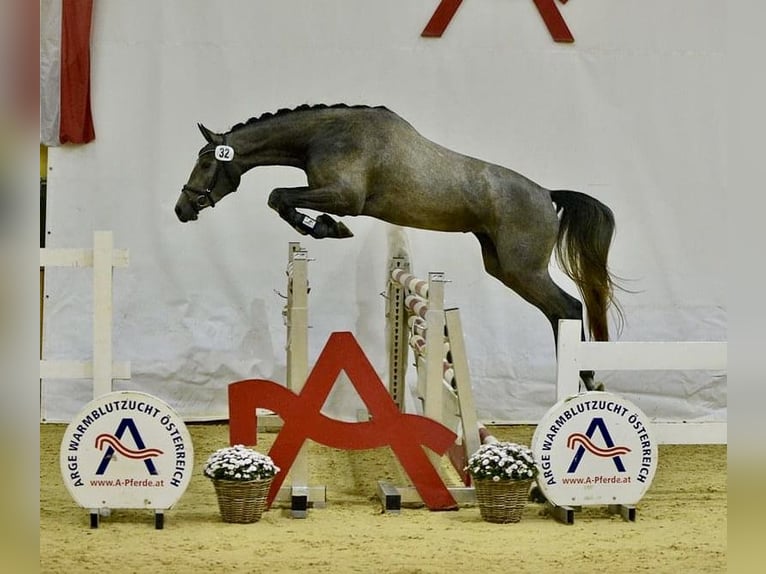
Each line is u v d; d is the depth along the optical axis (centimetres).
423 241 847
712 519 568
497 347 855
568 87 848
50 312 825
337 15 834
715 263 865
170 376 831
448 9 837
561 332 572
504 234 798
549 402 860
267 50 830
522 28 845
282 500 588
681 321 863
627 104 853
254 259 836
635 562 475
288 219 742
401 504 589
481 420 856
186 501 604
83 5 808
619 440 556
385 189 771
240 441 566
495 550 492
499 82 845
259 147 748
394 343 800
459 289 850
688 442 580
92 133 817
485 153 845
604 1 847
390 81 838
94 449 529
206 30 826
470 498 590
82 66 811
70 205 822
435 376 586
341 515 569
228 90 828
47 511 570
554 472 552
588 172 853
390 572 451
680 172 859
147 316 830
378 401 575
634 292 859
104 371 571
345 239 842
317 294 840
